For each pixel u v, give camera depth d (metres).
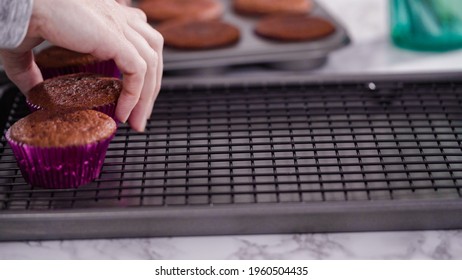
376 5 1.06
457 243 0.57
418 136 0.67
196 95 0.72
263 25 0.87
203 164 0.64
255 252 0.56
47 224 0.56
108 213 0.56
